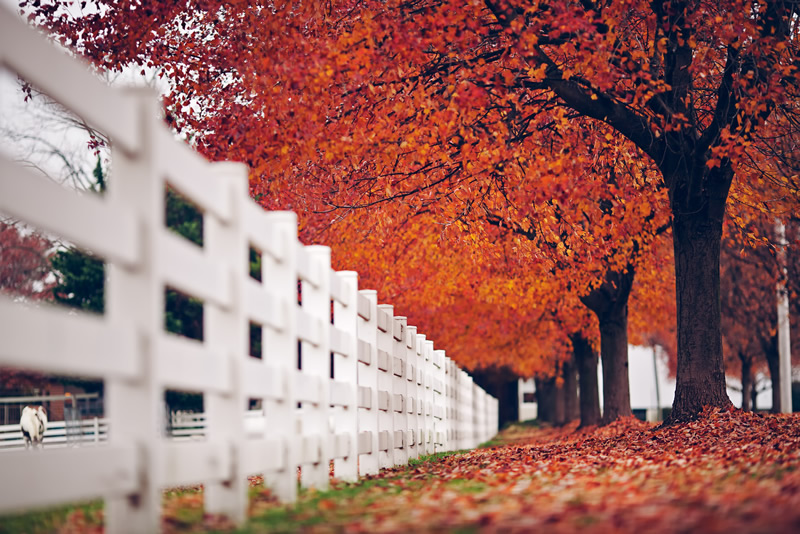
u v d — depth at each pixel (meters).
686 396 14.62
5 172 3.43
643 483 7.14
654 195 16.02
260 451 6.04
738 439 11.80
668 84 14.01
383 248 22.61
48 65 3.69
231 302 5.61
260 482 10.62
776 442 10.32
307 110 13.15
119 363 4.14
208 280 5.19
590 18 12.54
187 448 4.86
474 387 33.00
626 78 13.35
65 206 3.79
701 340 14.59
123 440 4.39
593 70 12.74
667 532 4.42
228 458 5.45
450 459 14.34
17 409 37.41
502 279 23.33
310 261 7.75
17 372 36.44
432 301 25.62
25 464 3.59
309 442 7.46
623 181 16.77
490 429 46.28
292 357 6.82
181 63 15.45
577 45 12.91
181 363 4.75
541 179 12.94
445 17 12.28
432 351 16.67
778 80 12.78
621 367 24.55
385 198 16.05
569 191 12.84
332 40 14.02
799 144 17.59
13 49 3.46
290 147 13.49
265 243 6.28
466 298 30.05
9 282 36.44
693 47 13.77
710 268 14.68
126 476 4.25
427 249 22.92
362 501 6.83
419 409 14.94
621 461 9.94
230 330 5.61
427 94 14.20
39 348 3.52
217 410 5.59
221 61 15.27
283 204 16.98
